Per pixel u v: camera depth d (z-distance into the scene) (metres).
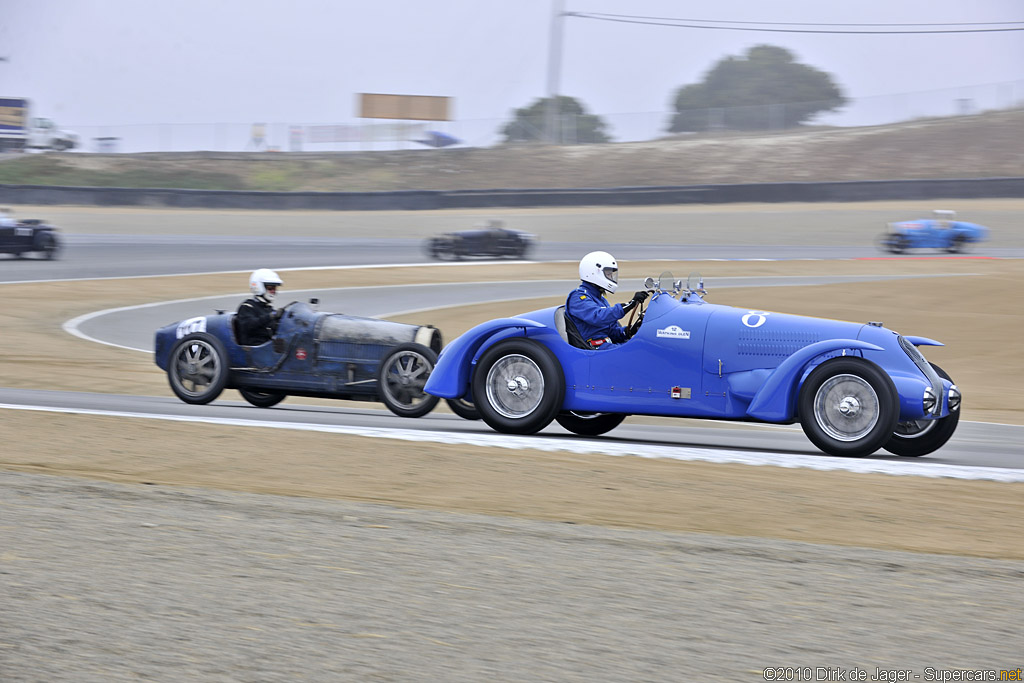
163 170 167.50
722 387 19.72
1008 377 40.41
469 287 66.31
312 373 25.34
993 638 9.33
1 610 9.52
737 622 9.62
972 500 15.70
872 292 59.19
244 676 8.11
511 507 14.67
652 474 17.09
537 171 160.25
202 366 25.97
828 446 18.78
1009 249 90.12
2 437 19.91
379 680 8.09
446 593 10.34
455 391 21.31
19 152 175.25
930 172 143.50
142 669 8.21
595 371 20.48
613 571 11.23
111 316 54.19
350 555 11.71
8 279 68.25
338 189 159.75
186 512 13.70
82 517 13.27
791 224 107.62
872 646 9.06
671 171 155.00
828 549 12.43
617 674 8.30
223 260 82.50
